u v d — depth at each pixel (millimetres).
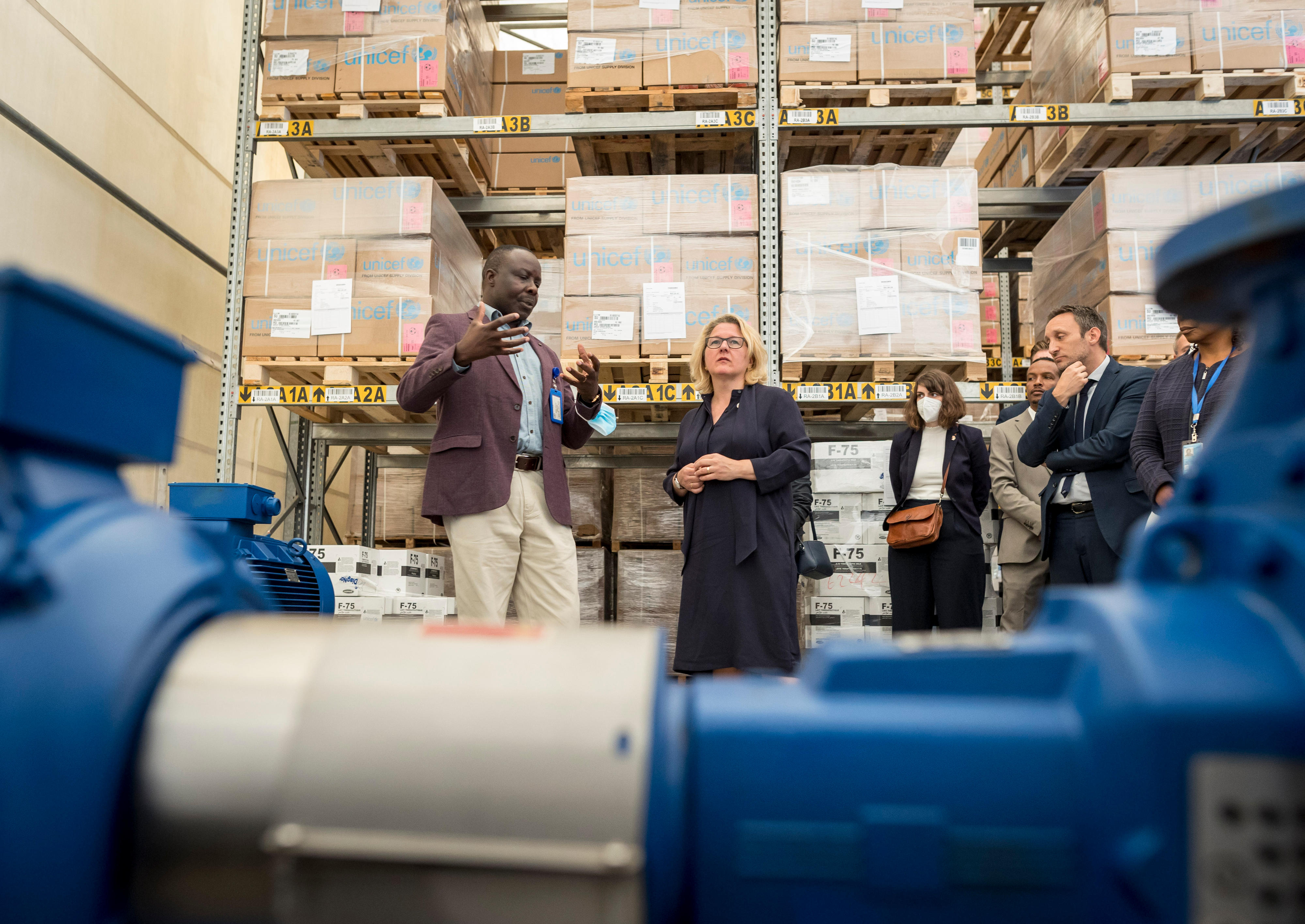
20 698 521
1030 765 520
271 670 592
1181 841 478
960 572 3549
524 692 530
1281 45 3918
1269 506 561
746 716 549
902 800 519
